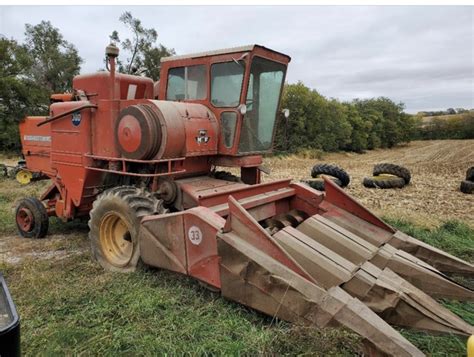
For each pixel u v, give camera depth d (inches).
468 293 125.8
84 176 197.5
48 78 1120.8
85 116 192.1
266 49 183.8
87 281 150.7
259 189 166.9
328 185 173.0
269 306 107.7
